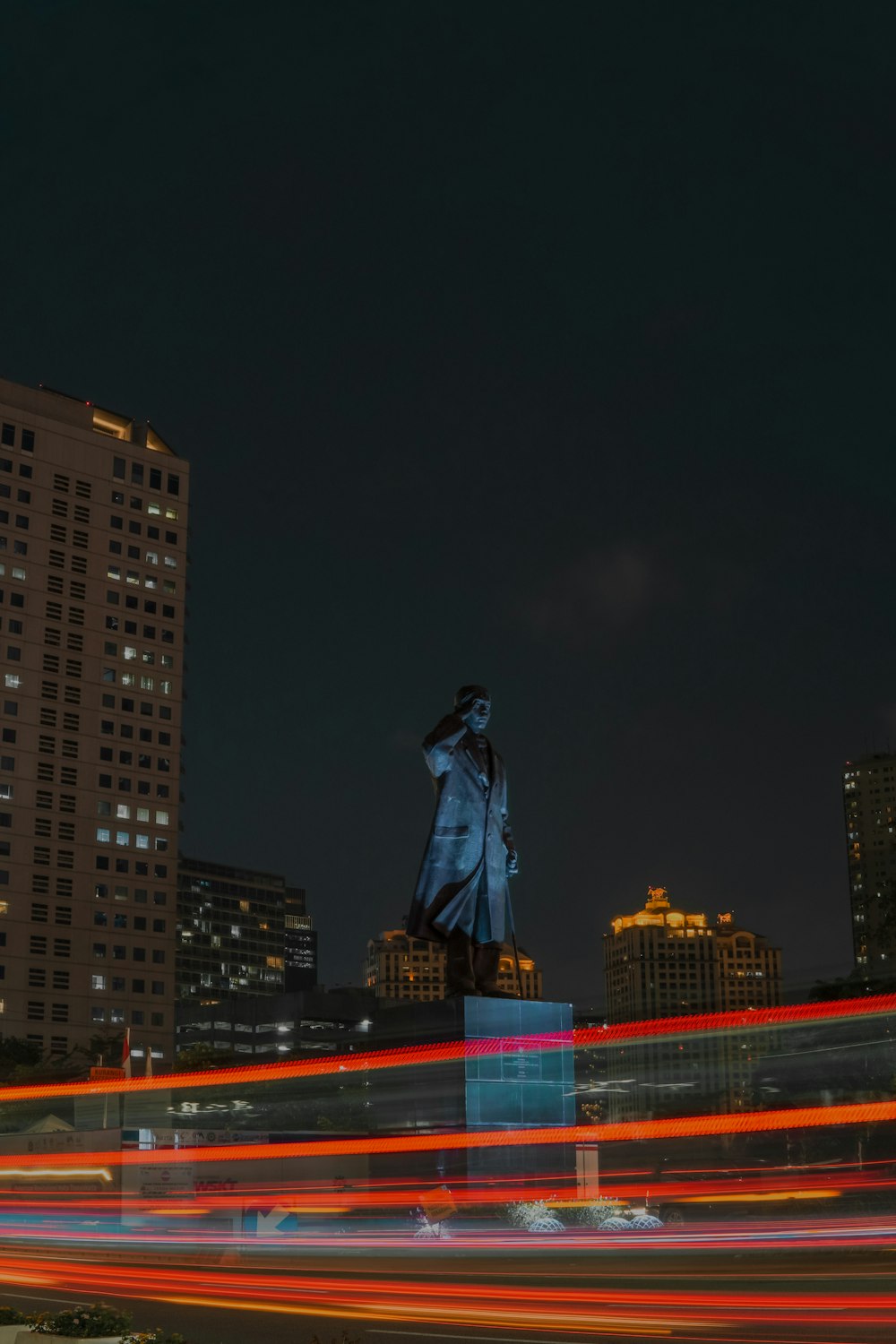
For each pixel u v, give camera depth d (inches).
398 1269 1284.4
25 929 6220.5
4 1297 1099.9
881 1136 3878.0
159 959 6589.6
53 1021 6215.6
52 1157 2009.1
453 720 1877.5
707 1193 2447.1
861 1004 4458.7
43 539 6584.6
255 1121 3245.6
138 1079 2684.5
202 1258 1497.3
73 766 6501.0
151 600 6914.4
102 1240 1849.2
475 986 1792.6
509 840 1902.1
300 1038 6894.7
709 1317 876.0
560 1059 1742.1
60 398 6835.6
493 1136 1651.1
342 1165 1766.7
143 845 6653.5
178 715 6919.3
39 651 6481.3
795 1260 1296.8
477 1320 879.7
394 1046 1765.5
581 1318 882.1
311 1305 999.6
